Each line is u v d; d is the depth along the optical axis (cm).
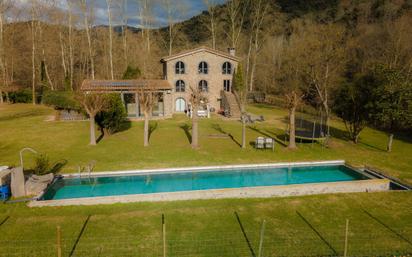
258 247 984
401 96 2098
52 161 1803
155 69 5978
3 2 4441
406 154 2181
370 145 2438
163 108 3600
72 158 1870
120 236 1027
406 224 1163
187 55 4069
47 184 1417
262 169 1838
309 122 3438
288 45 6138
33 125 2891
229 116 3662
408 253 971
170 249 959
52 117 3362
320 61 3130
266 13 5725
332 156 2072
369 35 4488
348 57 3888
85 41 6003
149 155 1966
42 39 5053
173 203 1320
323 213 1245
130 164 1775
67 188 1532
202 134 2620
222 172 1775
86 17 4556
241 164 1822
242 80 4147
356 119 2419
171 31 5953
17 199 1288
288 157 2009
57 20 4731
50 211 1204
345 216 1222
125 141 2325
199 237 1036
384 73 2228
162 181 1666
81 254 925
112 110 2430
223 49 6406
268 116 3822
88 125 2909
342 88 2542
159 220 1146
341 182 1521
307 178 1748
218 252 951
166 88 3550
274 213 1234
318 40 3138
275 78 6066
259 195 1427
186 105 4175
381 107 2162
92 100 2172
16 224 1091
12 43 5019
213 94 4222
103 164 1766
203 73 4150
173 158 1911
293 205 1316
